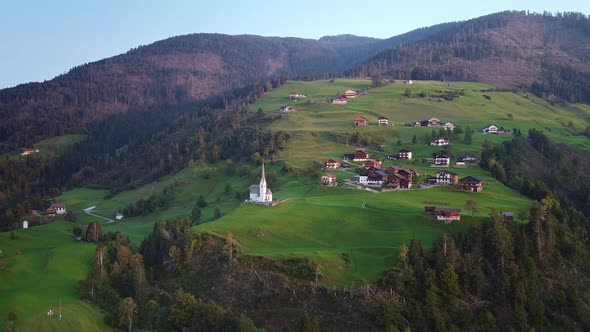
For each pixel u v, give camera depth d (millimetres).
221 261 146375
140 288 141000
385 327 124312
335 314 128375
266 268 141000
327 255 145125
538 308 136250
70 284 144250
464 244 150125
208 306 126688
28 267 153750
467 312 131625
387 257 145375
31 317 124688
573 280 149875
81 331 123375
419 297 132625
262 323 128750
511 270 141125
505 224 153875
